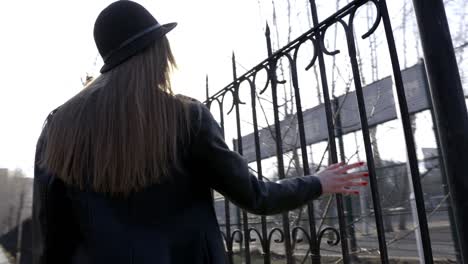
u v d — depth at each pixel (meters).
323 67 1.97
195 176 1.12
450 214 3.86
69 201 1.08
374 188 1.65
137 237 0.99
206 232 1.07
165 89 1.16
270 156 4.93
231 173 1.07
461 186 1.29
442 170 3.98
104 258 0.97
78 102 1.13
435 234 5.38
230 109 2.83
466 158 1.30
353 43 1.80
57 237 1.08
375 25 1.69
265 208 1.13
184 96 1.19
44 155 1.15
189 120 1.10
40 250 1.08
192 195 1.09
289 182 1.21
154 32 1.18
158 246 0.99
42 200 1.10
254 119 2.54
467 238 1.26
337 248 4.96
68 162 1.06
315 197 1.28
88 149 1.06
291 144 4.90
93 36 1.25
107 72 1.19
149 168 1.02
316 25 2.00
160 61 1.17
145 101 1.07
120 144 1.03
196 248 1.04
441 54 1.37
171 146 1.06
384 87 4.83
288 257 2.26
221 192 1.14
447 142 1.33
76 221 1.05
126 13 1.18
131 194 1.03
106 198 1.03
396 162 6.11
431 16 1.41
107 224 1.00
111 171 1.01
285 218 2.31
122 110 1.06
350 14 1.81
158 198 1.04
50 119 1.25
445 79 1.36
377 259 5.61
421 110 3.98
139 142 1.02
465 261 1.27
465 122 1.32
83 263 1.00
